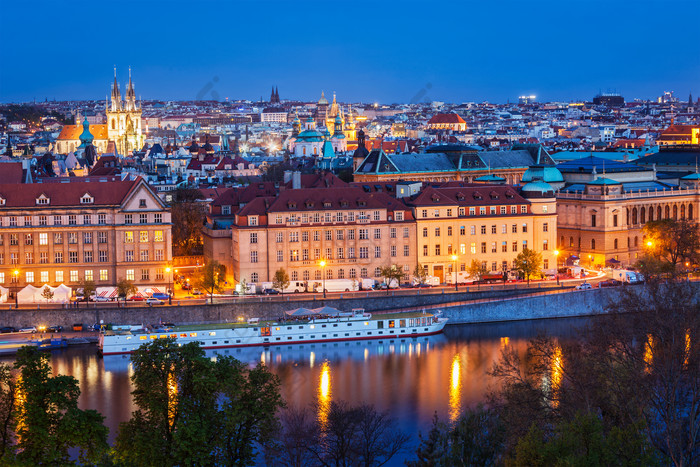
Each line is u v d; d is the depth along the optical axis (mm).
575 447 185750
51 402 199375
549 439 195500
